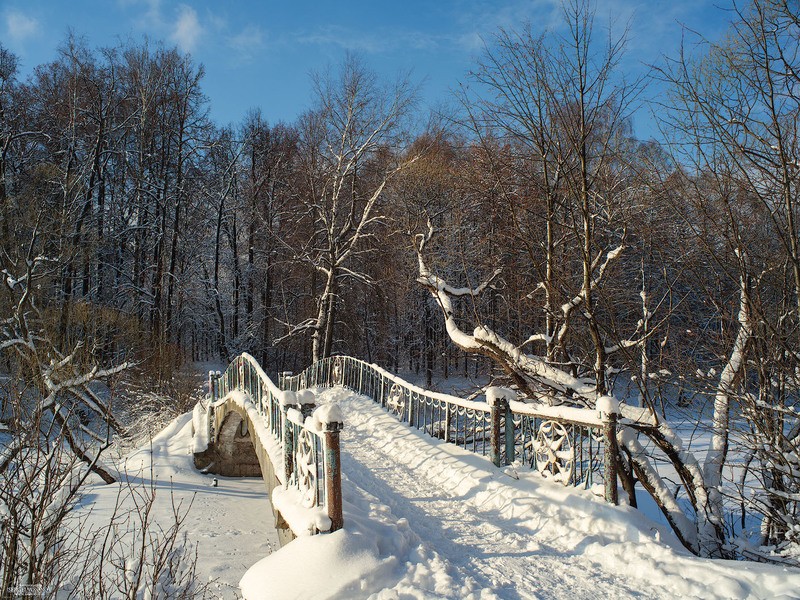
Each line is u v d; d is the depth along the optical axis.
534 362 7.82
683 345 6.86
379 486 7.75
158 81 28.64
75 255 20.59
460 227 11.80
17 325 12.38
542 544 5.41
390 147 26.78
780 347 5.66
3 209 17.80
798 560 5.01
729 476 7.08
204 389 22.30
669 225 7.34
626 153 7.52
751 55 5.62
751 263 6.07
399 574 4.68
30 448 5.04
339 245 27.67
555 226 9.41
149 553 7.05
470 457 8.20
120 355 20.59
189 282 30.98
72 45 25.12
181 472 13.38
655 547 4.84
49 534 4.81
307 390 5.92
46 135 24.77
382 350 31.22
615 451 5.75
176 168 29.14
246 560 8.07
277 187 32.31
